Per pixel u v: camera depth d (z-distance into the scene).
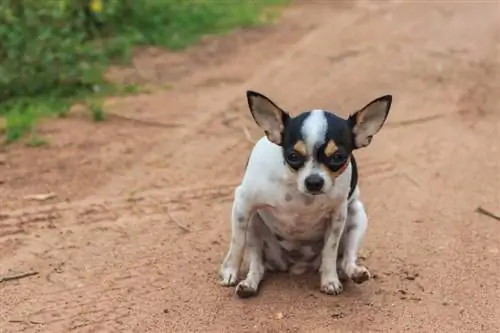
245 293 6.50
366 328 6.19
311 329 6.14
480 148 10.02
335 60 13.67
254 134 10.33
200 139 10.08
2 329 6.19
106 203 8.30
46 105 10.79
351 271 6.43
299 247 6.71
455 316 6.41
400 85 12.42
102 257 7.24
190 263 7.12
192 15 15.55
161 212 8.14
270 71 12.98
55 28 12.30
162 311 6.39
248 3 17.27
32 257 7.23
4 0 11.55
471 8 17.52
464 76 12.85
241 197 6.39
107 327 6.21
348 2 18.16
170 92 11.72
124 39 13.55
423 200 8.53
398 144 10.08
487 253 7.41
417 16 16.80
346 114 11.24
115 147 9.70
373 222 7.97
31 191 8.52
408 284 6.83
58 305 6.51
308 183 5.81
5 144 9.62
